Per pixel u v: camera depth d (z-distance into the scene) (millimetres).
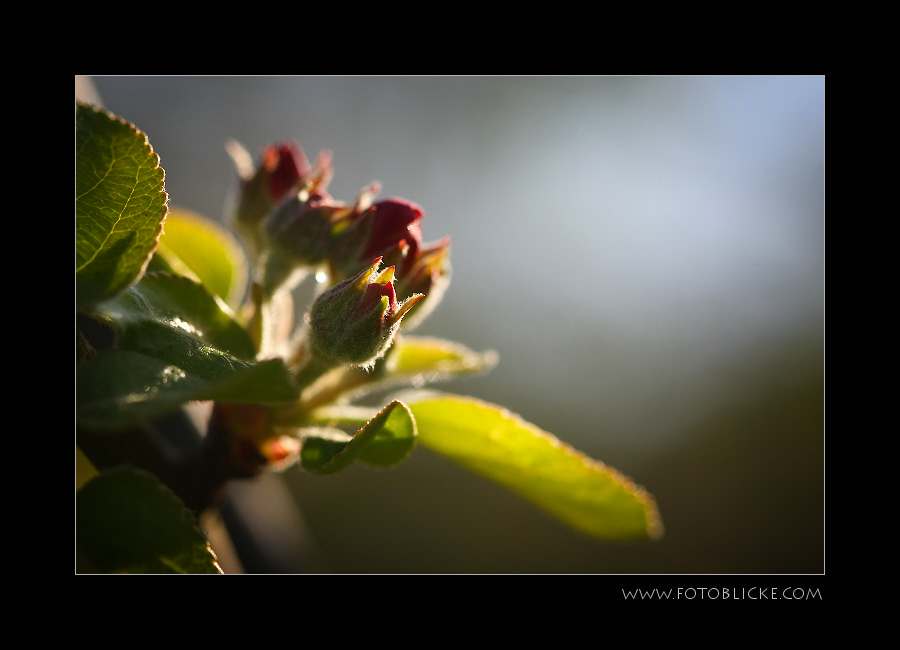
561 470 181
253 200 185
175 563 147
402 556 464
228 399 142
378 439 159
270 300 174
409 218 170
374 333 161
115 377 144
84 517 146
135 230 148
